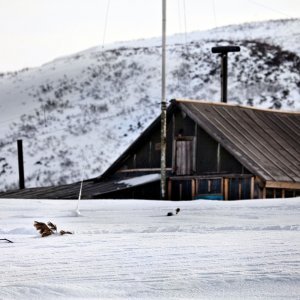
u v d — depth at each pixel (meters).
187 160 51.75
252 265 9.27
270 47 162.25
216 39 188.62
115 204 27.12
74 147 107.06
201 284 8.18
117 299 7.45
